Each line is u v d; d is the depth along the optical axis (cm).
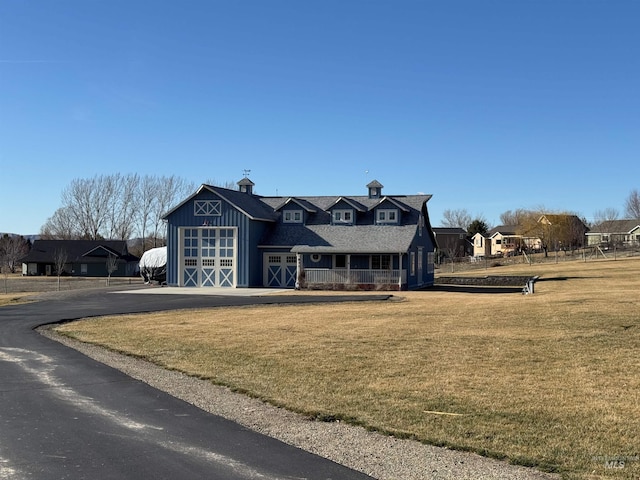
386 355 1386
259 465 709
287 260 4172
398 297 3077
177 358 1430
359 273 3850
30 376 1233
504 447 769
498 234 9806
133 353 1508
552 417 893
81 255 8400
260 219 4122
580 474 673
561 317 1816
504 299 2598
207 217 4131
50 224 10438
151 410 963
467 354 1366
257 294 3481
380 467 704
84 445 782
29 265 8456
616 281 3528
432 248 4741
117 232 9344
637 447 761
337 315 2225
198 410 965
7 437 815
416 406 969
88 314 2445
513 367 1225
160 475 674
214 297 3256
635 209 10338
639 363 1219
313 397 1038
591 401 970
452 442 790
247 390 1091
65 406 988
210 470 691
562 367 1209
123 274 8450
